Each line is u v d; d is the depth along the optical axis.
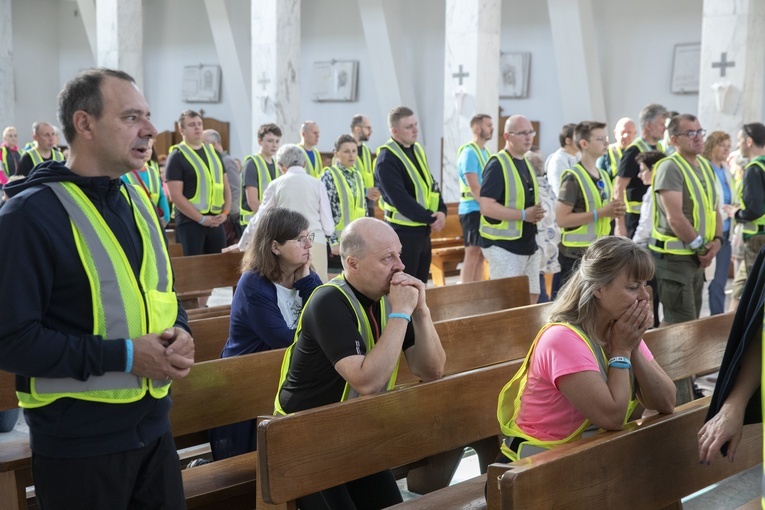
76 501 2.30
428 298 5.11
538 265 6.75
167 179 7.95
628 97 13.96
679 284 5.72
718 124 9.91
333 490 3.00
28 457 3.21
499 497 2.31
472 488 3.30
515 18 15.16
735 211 6.80
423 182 6.50
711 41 9.89
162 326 2.39
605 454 2.50
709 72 9.93
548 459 2.34
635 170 7.34
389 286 3.00
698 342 4.38
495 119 12.34
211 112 19.86
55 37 23.66
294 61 14.50
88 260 2.27
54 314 2.26
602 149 6.29
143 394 2.33
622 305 2.75
